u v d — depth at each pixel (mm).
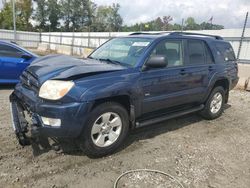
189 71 5273
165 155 4352
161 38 4891
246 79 10773
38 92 3713
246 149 4852
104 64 4355
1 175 3477
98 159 4062
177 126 5777
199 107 5898
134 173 3750
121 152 4336
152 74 4535
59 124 3602
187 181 3648
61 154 4102
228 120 6504
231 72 6566
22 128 3770
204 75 5664
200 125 5969
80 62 4344
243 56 13797
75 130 3699
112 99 4109
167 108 5074
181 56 5242
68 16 74438
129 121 4438
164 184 3537
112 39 5645
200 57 5715
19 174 3527
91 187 3371
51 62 4395
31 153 4070
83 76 3777
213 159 4348
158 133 5273
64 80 3639
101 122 4012
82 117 3686
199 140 5094
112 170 3783
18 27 63469
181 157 4324
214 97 6246
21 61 8383
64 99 3580
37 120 3691
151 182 3564
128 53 4738
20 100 4285
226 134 5535
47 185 3346
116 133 4211
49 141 4426
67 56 4961
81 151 4230
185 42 5395
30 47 39469
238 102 8562
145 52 4562
